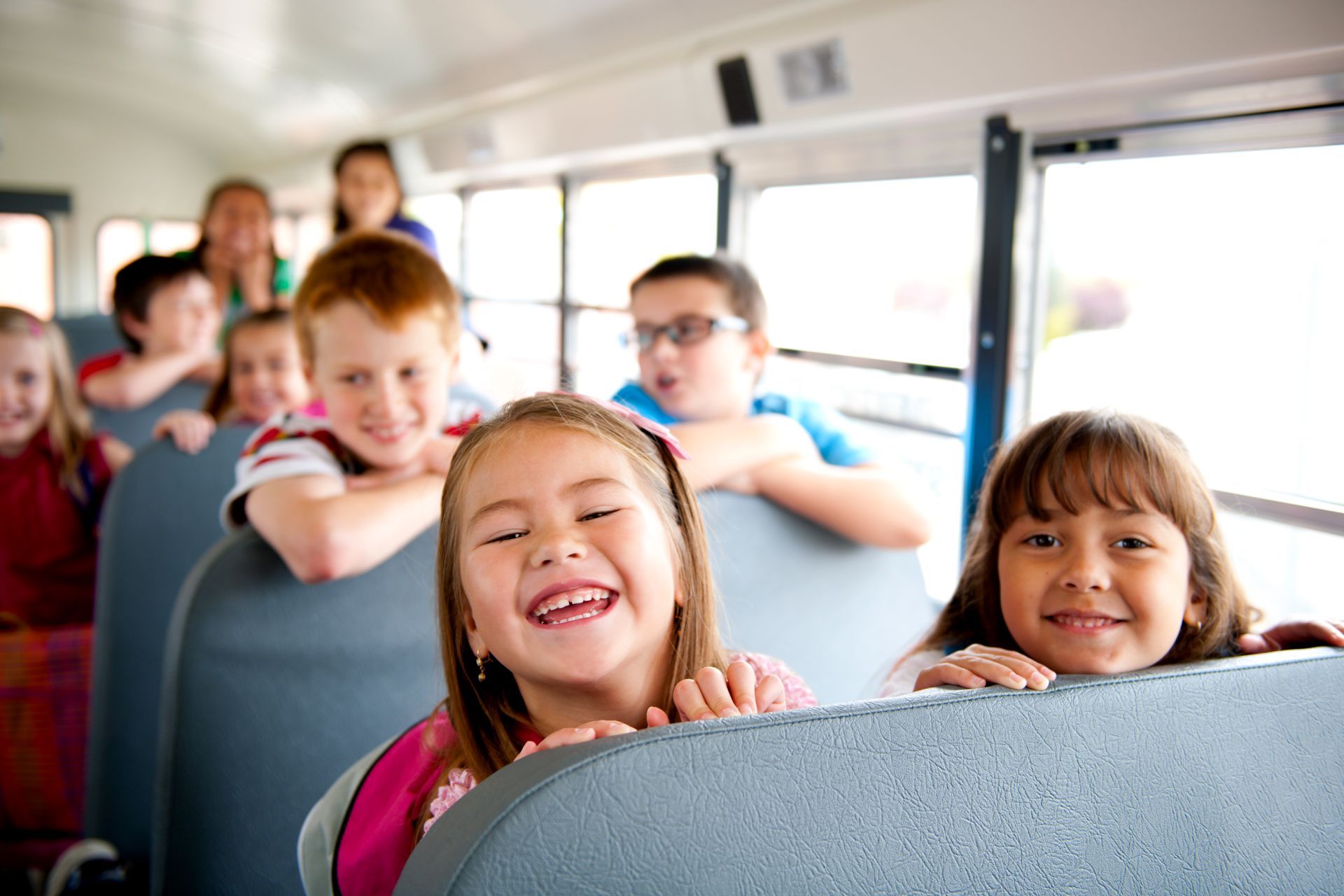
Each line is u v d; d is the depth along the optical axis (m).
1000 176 2.07
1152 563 1.03
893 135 2.32
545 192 3.87
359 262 1.46
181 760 1.24
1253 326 1.70
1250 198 1.68
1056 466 1.06
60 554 2.23
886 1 2.12
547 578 0.81
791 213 2.72
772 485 1.60
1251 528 1.72
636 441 0.91
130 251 7.20
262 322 2.48
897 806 0.67
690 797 0.62
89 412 2.76
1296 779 0.82
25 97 6.58
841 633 1.70
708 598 0.98
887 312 2.43
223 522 1.43
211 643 1.25
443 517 0.92
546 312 3.95
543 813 0.58
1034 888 0.70
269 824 1.27
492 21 3.22
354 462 1.51
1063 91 1.87
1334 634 0.98
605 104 3.14
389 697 1.35
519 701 0.94
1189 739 0.78
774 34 2.40
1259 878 0.79
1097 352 1.98
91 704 1.79
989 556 1.20
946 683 0.80
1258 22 1.51
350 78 4.56
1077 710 0.75
